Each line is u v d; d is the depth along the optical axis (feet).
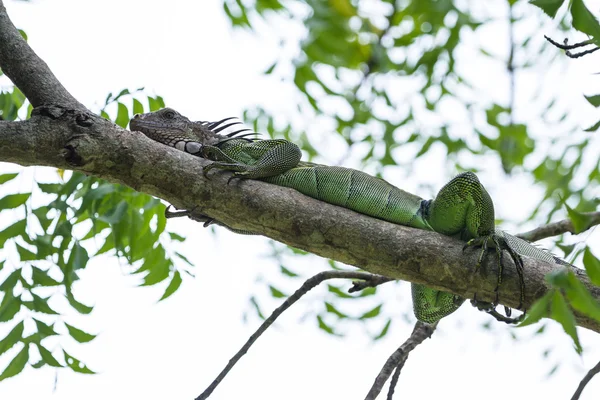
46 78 30.09
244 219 30.50
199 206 30.22
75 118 28.50
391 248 30.04
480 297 30.07
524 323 18.83
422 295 38.34
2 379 34.60
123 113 39.37
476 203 33.30
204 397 32.65
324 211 30.53
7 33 30.81
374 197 35.12
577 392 31.27
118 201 37.60
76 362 35.45
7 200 36.29
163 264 37.73
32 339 35.45
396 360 34.55
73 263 35.78
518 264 29.48
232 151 37.99
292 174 35.24
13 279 36.01
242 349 34.09
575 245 21.26
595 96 23.89
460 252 29.96
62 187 36.94
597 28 20.74
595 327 27.91
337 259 30.89
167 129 38.27
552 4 21.12
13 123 27.99
